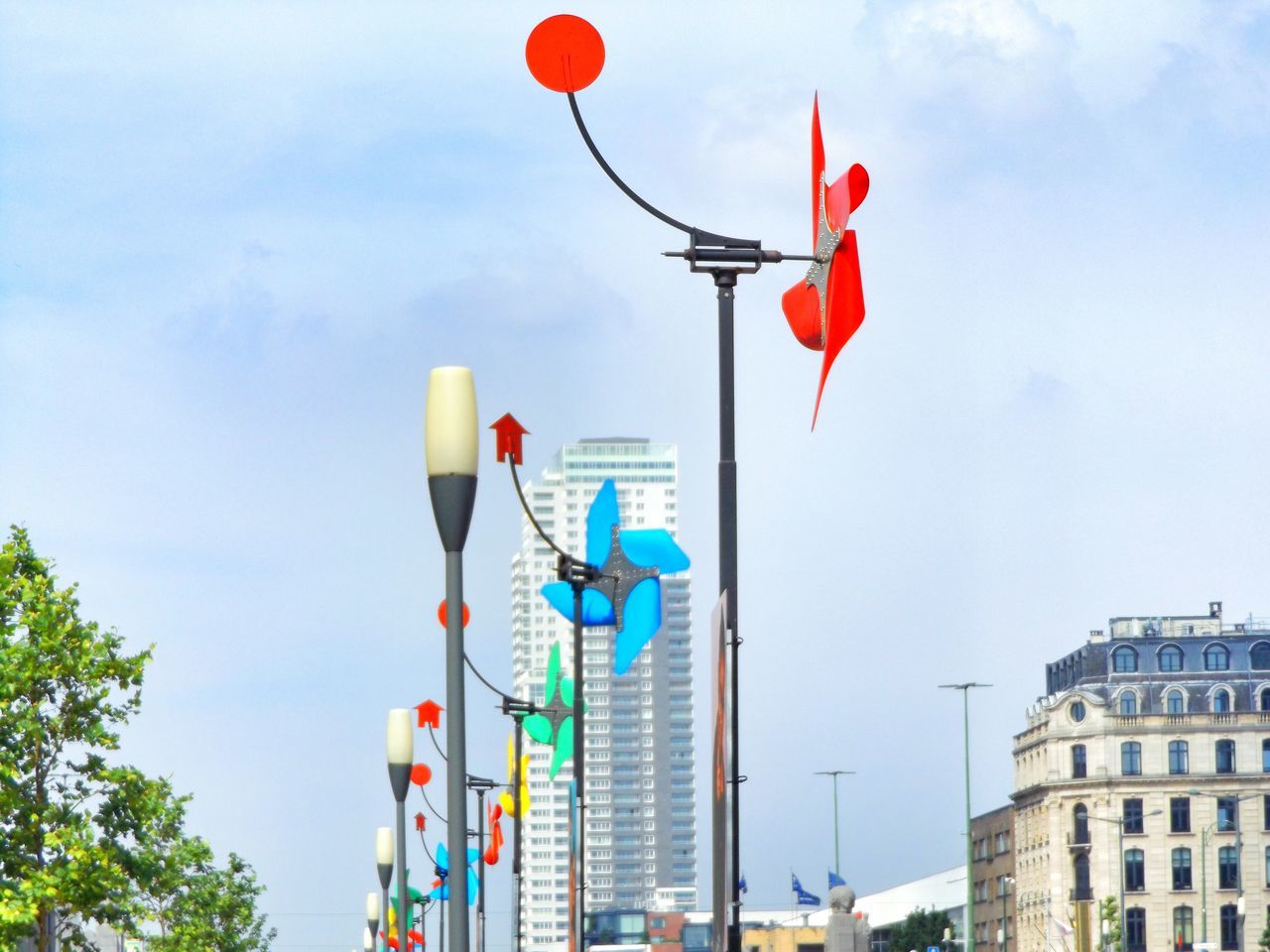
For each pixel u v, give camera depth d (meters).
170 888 70.25
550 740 46.31
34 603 39.38
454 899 13.51
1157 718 163.50
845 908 28.33
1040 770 171.00
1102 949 150.25
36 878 37.31
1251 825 161.75
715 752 16.08
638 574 34.34
